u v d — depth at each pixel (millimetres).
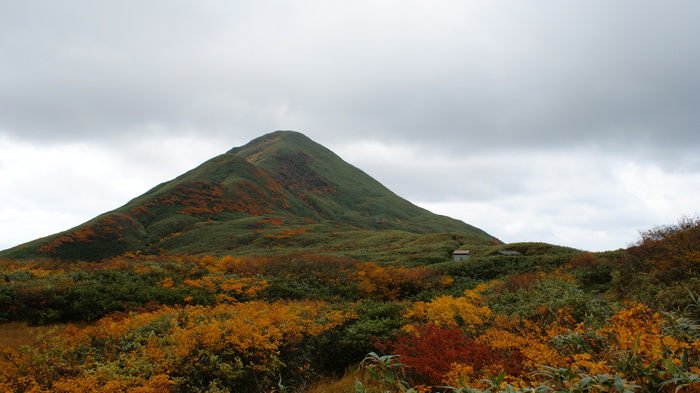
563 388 2395
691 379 2016
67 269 17047
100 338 6184
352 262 25609
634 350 2646
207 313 7906
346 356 7176
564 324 5914
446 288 17906
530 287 9977
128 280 13680
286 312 7844
